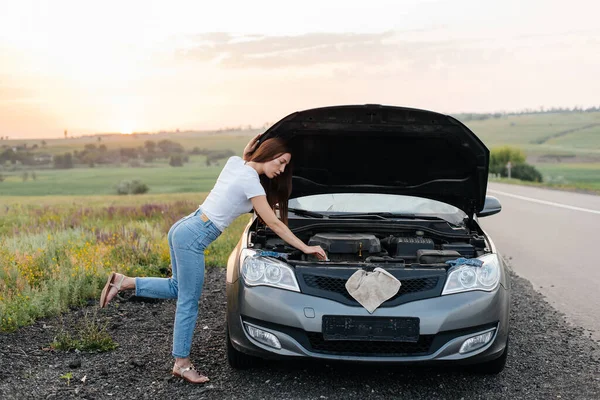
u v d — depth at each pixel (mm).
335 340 4023
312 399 4004
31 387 4090
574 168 116812
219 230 4305
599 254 10289
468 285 4160
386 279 4035
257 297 4141
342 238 4891
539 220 15539
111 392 4051
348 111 4941
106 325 5609
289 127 5039
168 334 5453
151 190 99875
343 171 5656
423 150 5320
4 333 5293
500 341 4234
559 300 7066
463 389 4250
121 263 8188
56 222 13906
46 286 6457
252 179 4246
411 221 5371
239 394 4066
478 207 5734
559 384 4379
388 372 4547
